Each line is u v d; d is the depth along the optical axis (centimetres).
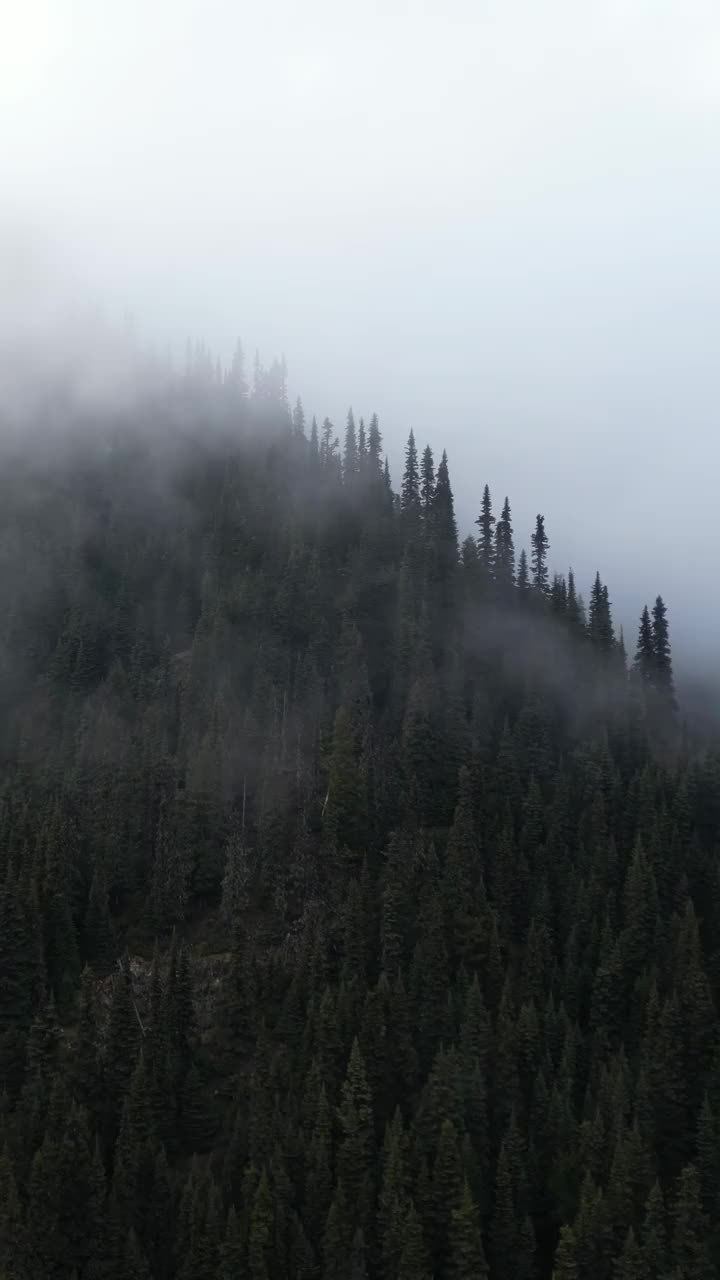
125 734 13650
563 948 11275
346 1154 8644
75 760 13300
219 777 12594
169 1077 9612
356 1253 7919
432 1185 8338
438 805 12744
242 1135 9112
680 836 12431
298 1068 9575
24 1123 9069
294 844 11944
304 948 10838
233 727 13300
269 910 11669
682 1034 9562
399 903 10825
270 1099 9288
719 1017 10038
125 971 10412
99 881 11412
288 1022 10094
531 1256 8194
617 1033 10212
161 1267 8344
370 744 13000
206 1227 8162
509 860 11719
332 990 10331
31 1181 8238
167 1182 8700
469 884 11181
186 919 11825
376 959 10781
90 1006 10088
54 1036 9925
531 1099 9394
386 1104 9312
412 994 9981
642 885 11050
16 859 11144
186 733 13362
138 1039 10006
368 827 11938
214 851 12150
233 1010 10394
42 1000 10350
